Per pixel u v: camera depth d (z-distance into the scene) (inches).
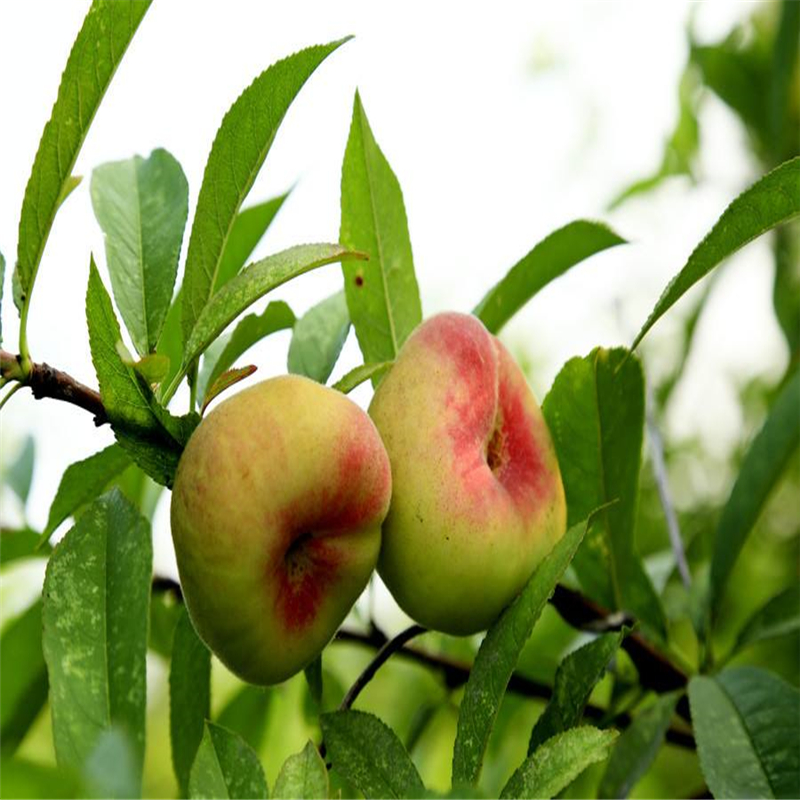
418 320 31.6
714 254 29.1
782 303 41.6
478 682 28.6
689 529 40.3
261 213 33.0
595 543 32.3
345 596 29.0
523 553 29.4
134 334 29.7
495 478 29.5
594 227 31.9
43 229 28.6
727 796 29.4
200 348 28.7
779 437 33.5
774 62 41.4
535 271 32.3
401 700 38.2
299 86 29.1
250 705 35.3
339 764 28.3
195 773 27.0
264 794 27.0
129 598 27.9
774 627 32.9
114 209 30.5
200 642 31.4
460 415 29.3
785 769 29.7
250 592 28.1
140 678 27.5
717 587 33.3
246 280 28.6
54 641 27.7
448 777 38.7
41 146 28.6
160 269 30.0
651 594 32.6
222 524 27.9
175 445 28.7
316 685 30.2
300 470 28.1
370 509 28.6
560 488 30.3
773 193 28.9
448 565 29.0
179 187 30.7
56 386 28.6
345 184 31.4
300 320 31.7
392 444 29.1
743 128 44.7
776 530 43.9
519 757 37.9
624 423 31.6
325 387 28.7
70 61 28.5
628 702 33.7
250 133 29.3
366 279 31.4
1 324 28.9
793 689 30.3
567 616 32.0
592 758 27.3
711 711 30.3
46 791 24.8
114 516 28.3
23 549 34.5
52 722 27.4
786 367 41.1
